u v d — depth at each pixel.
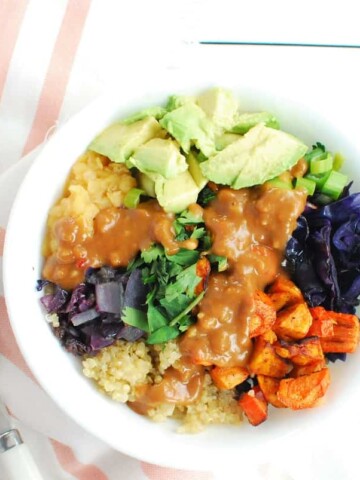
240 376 0.30
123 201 0.30
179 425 0.31
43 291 0.31
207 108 0.30
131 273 0.30
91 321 0.31
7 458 0.34
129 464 0.36
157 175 0.29
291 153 0.30
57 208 0.30
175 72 0.30
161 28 0.36
